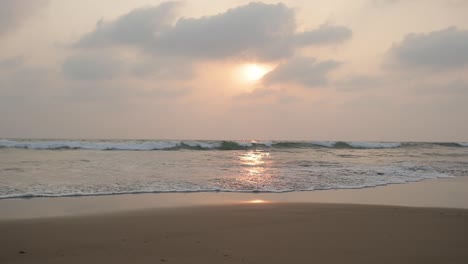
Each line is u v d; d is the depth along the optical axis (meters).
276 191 11.80
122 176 13.68
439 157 30.47
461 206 10.07
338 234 6.48
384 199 10.87
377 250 5.56
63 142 29.53
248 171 16.36
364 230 6.79
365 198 10.97
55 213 7.89
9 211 7.99
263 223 7.25
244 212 8.28
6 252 5.20
